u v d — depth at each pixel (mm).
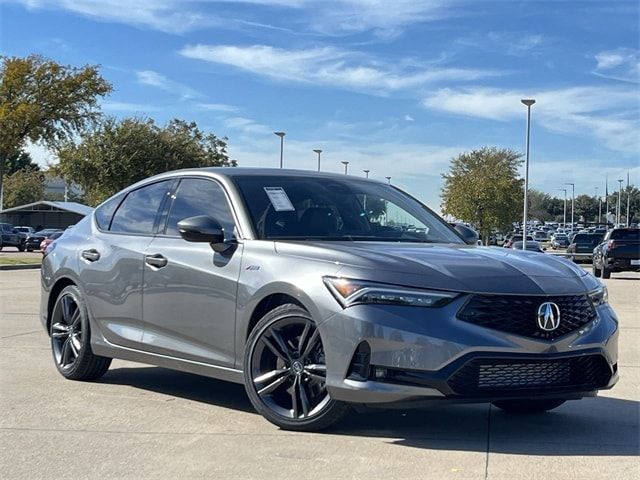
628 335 10578
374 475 4375
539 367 4832
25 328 10500
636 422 5746
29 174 90812
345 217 6051
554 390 4883
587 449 4957
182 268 5910
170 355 6016
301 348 5117
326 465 4551
